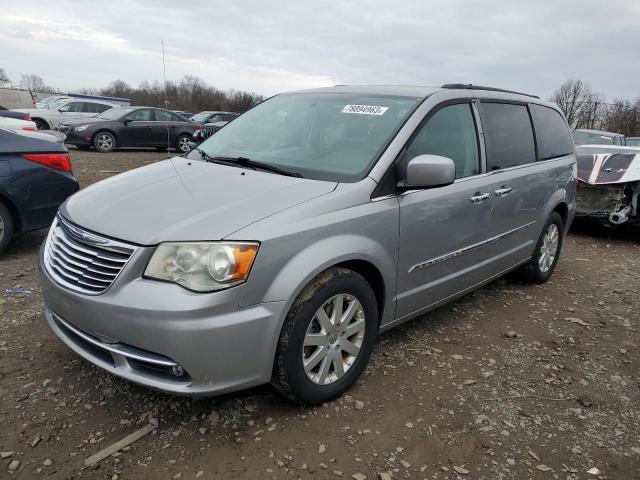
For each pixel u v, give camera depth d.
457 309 4.49
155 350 2.38
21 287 4.32
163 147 16.88
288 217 2.61
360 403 2.95
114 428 2.63
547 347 3.88
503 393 3.20
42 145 5.10
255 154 3.54
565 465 2.59
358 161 3.16
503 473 2.50
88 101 19.70
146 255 2.43
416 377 3.30
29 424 2.62
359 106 3.63
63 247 2.78
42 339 3.46
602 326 4.35
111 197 2.95
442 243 3.52
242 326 2.44
